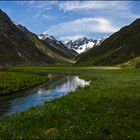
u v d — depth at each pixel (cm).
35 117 2531
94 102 3212
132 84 5634
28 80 8581
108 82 6562
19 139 1864
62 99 3753
